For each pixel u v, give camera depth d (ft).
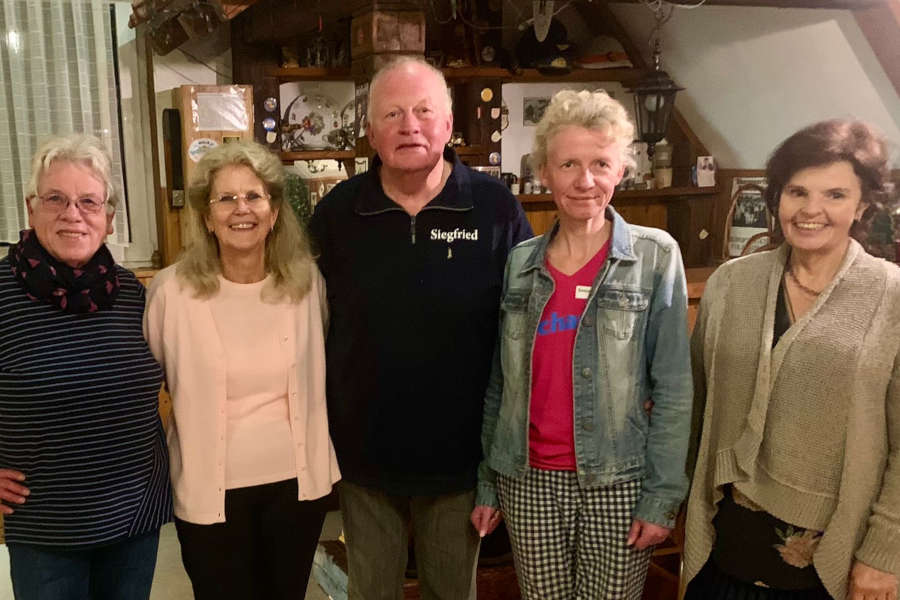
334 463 6.34
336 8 9.43
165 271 5.99
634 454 5.44
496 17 13.16
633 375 5.42
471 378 6.13
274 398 5.94
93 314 5.38
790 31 11.12
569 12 14.53
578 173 5.24
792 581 4.86
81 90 12.07
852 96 11.00
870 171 4.50
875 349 4.53
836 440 4.64
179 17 10.22
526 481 5.62
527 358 5.56
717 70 12.73
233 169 5.65
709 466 5.22
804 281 4.84
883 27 10.03
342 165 13.15
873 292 4.60
